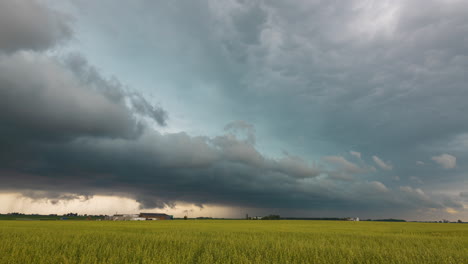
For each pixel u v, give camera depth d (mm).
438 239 22469
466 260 11938
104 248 13406
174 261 10492
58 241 15977
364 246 16828
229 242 17250
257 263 10719
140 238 18672
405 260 11477
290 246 15414
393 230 37219
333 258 12156
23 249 12055
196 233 24891
